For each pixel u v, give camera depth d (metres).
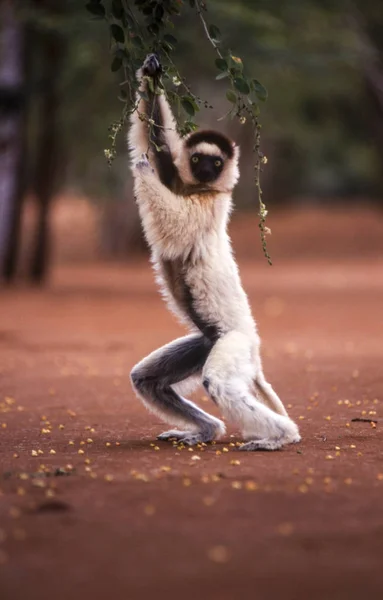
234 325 11.48
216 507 8.30
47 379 19.11
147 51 11.59
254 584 6.38
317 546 7.17
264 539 7.35
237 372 11.04
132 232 77.00
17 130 45.22
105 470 10.09
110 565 6.74
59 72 43.97
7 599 6.11
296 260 70.94
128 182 63.41
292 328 29.50
